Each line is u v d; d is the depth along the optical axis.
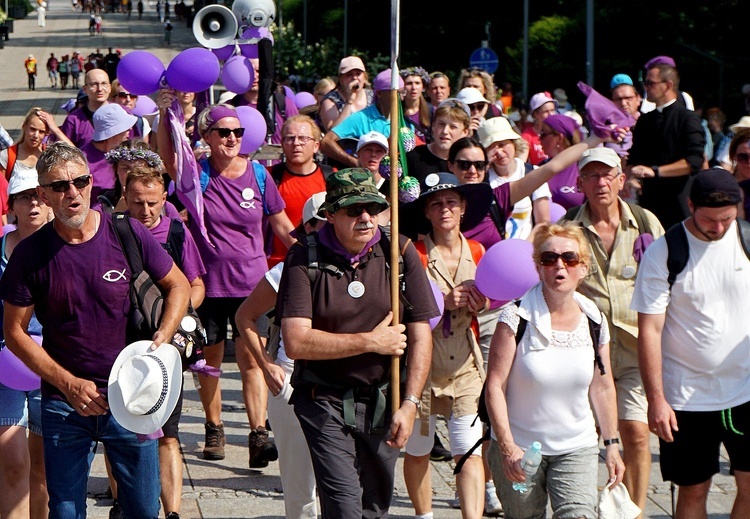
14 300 8.12
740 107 44.69
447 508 11.29
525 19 44.16
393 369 8.33
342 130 16.02
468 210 10.79
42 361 8.10
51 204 7.97
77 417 8.28
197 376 12.63
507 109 34.44
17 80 88.62
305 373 8.42
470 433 9.90
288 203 13.78
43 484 9.88
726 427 9.27
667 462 9.54
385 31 73.88
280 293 8.38
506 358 8.39
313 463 8.36
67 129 18.23
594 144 11.09
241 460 12.65
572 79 51.66
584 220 10.44
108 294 8.17
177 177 12.69
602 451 13.19
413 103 16.80
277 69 68.12
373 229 8.26
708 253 9.12
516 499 8.52
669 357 9.36
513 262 9.87
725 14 45.31
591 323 8.52
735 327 9.20
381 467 8.48
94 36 119.12
